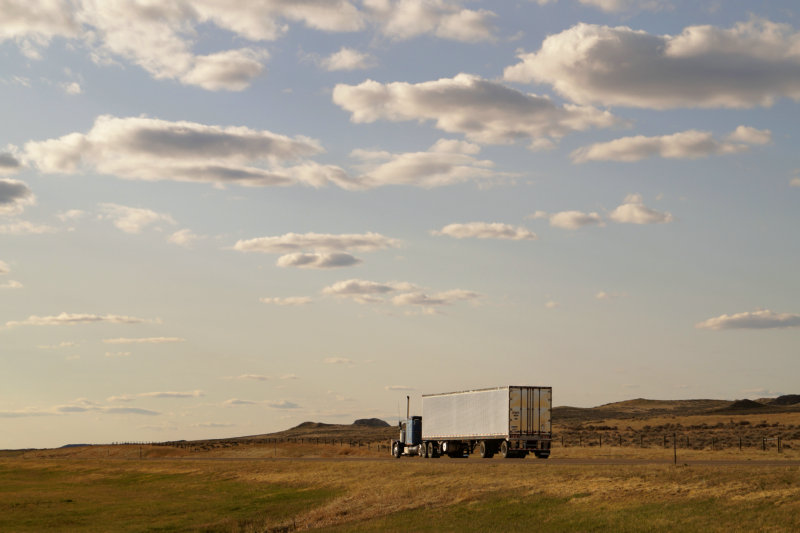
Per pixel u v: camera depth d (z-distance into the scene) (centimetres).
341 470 5969
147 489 6631
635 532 2917
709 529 2806
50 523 4738
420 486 4538
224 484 6462
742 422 12594
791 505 2944
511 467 4716
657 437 10306
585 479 3925
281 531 4141
